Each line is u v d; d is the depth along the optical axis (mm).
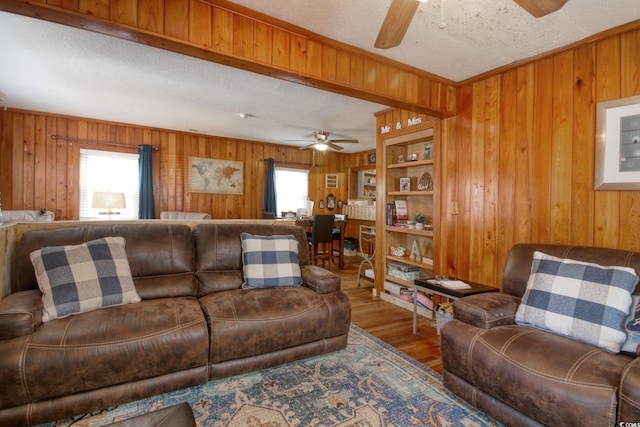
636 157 1997
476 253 2902
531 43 2305
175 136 5539
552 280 1799
